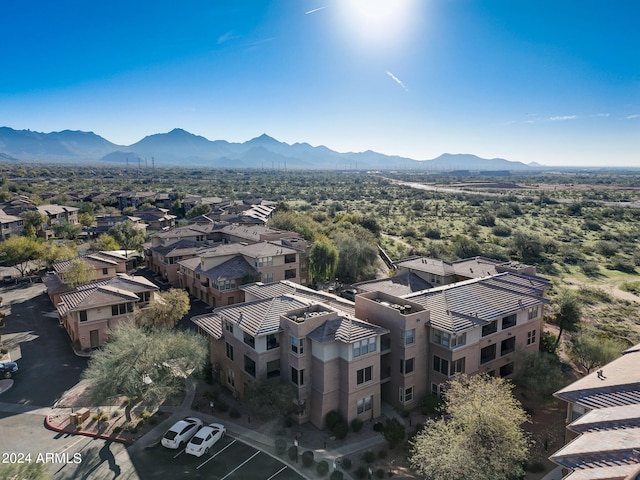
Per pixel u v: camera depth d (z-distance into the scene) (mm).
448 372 34500
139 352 33406
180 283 69062
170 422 33500
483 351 37781
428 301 38094
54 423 32781
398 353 34969
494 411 26328
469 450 25078
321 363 32312
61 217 118812
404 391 35000
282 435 32062
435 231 121312
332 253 67250
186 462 28859
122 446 30453
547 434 32375
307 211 153250
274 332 33312
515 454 25406
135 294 49094
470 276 50312
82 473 27547
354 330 32656
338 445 31016
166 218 121938
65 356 43781
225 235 82188
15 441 30656
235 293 58281
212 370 40344
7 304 58781
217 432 31234
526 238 102000
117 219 111188
